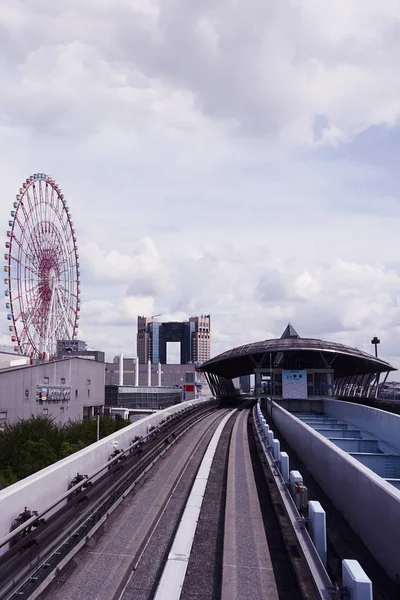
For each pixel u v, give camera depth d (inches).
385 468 535.5
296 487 385.4
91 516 372.5
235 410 2171.5
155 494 492.1
